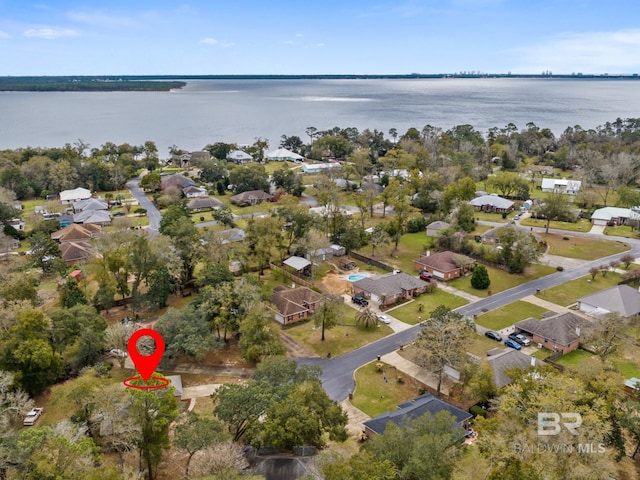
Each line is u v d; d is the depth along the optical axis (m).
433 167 183.75
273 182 176.00
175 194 154.88
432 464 35.22
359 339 73.81
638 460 46.75
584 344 70.00
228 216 126.44
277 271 99.81
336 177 174.50
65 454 36.72
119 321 78.31
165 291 81.50
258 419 48.91
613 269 98.06
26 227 125.88
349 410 56.75
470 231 123.62
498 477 34.69
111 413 42.00
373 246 111.25
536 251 98.00
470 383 55.75
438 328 60.16
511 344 70.25
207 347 64.31
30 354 56.06
